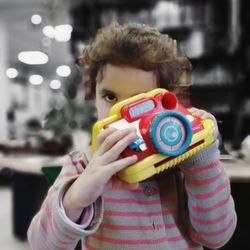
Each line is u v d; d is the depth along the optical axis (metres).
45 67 10.85
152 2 4.32
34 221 0.60
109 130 0.51
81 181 0.51
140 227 0.64
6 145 2.70
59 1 4.43
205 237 0.64
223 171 0.62
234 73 4.04
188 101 0.71
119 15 4.43
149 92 0.56
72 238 0.52
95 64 0.62
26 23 7.02
